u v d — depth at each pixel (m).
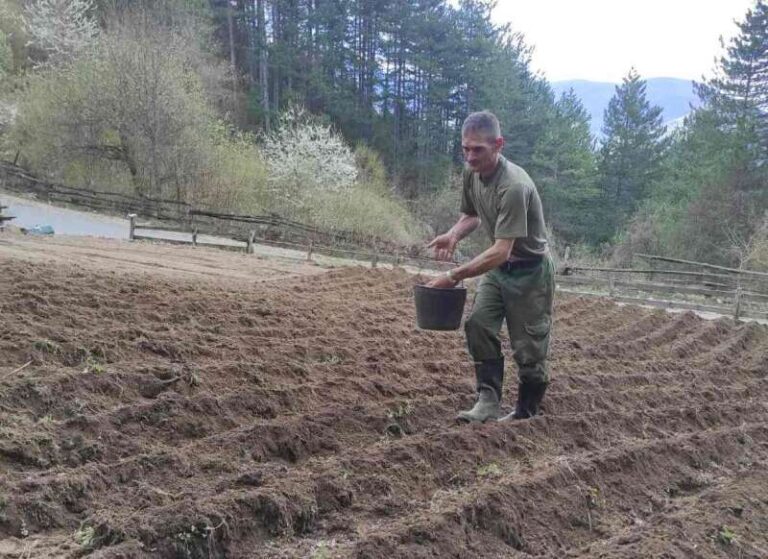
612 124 39.19
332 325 6.66
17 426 3.44
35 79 22.16
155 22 24.14
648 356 7.14
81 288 6.49
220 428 3.81
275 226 17.44
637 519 3.39
